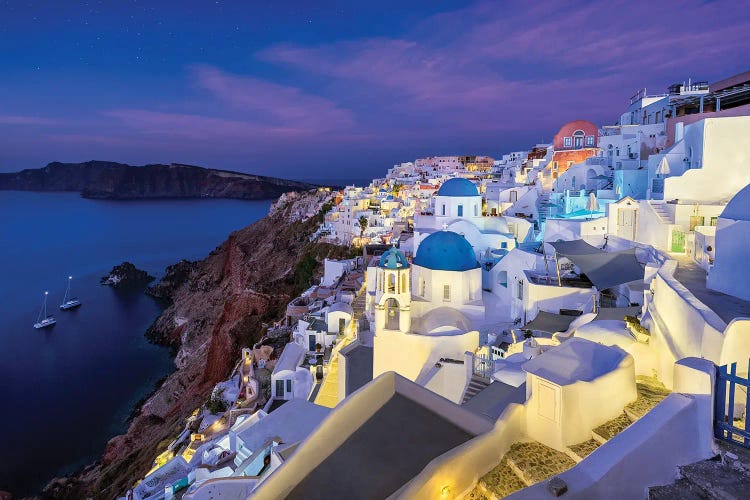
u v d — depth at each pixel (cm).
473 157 13988
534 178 5953
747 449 669
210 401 4231
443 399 937
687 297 1197
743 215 1374
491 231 3884
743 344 946
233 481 1672
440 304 2936
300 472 781
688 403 718
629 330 1416
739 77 3847
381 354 2616
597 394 939
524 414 935
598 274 2175
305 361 3622
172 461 2891
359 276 5366
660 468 695
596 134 5481
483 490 787
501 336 2567
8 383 7150
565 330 2183
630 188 3406
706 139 2395
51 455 5288
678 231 2216
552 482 680
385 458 812
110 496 3797
